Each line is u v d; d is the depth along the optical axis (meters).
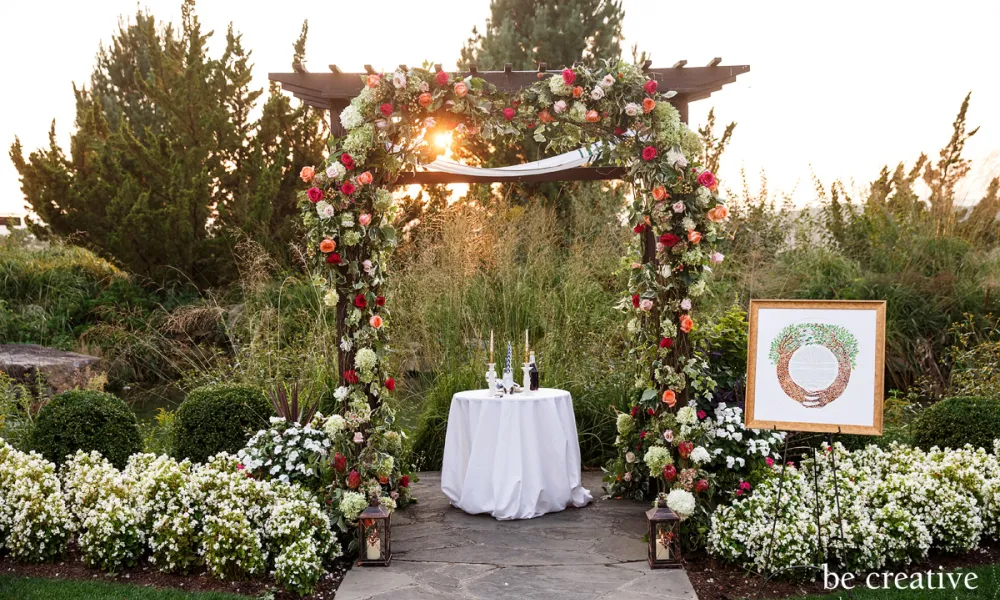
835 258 7.97
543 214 7.18
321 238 3.63
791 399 3.08
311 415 4.42
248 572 3.26
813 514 3.34
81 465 3.97
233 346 6.86
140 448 4.43
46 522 3.44
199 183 10.05
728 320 4.62
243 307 8.61
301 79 3.89
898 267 7.69
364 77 3.59
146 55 16.52
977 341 6.49
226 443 4.24
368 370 3.66
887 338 6.84
